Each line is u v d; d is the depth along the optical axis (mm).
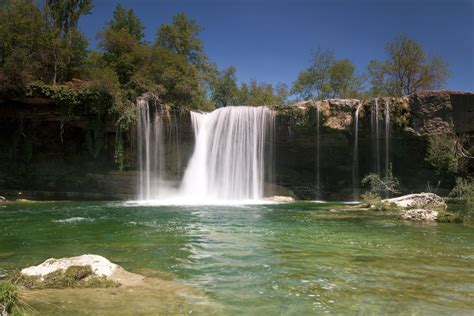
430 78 38781
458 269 6566
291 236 10242
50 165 27484
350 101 26438
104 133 27156
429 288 5402
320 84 50656
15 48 25891
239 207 20438
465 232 11016
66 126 27281
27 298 4906
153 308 4590
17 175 26828
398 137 25672
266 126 27734
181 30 45438
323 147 27906
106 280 5602
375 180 26703
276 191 28906
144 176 27406
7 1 29531
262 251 8156
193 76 33469
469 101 23688
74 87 25688
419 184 27547
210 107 42531
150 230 11352
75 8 33094
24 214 16016
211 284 5641
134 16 37625
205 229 11609
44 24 30891
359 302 4832
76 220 13922
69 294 5094
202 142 28594
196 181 28250
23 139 27031
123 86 29672
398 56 39406
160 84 29844
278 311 4523
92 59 33219
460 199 15984
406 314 4402
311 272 6340
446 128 24250
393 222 13438
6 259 7352
